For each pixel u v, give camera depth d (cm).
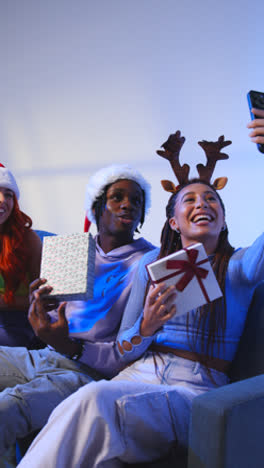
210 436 81
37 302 127
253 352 118
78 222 264
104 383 98
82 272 124
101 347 133
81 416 93
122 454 94
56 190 270
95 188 153
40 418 114
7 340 151
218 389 89
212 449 81
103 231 152
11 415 110
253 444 82
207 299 111
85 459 92
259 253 120
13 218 161
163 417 100
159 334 123
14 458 114
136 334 117
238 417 81
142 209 157
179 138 141
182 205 131
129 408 95
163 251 135
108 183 152
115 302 138
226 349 119
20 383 130
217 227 128
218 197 133
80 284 123
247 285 122
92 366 133
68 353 133
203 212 127
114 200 150
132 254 146
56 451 90
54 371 131
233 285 122
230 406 81
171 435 101
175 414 102
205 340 118
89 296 125
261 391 86
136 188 152
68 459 91
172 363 117
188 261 110
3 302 152
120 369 129
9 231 159
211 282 111
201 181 135
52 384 121
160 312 112
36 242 162
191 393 107
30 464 90
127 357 121
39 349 152
